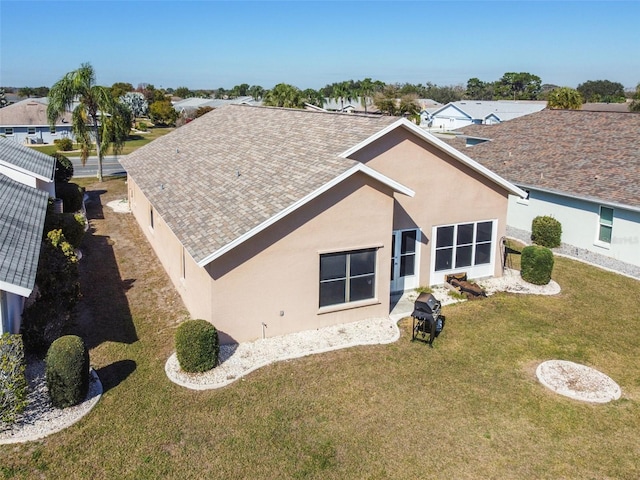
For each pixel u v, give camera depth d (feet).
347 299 51.75
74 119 129.49
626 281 65.05
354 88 395.96
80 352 37.24
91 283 61.93
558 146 91.71
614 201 70.44
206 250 43.52
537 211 84.58
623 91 504.02
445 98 525.34
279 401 39.22
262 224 43.91
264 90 481.87
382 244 51.47
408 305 56.95
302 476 31.89
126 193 119.55
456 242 62.59
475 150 102.78
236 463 32.83
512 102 298.76
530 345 48.70
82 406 37.91
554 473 32.63
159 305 56.13
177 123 314.14
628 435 36.24
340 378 42.42
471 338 49.85
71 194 96.99
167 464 32.58
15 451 33.30
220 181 59.16
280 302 48.24
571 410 38.91
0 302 38.99
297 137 63.62
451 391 41.06
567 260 73.10
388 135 55.77
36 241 48.55
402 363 45.01
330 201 47.91
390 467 32.83
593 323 53.47
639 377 43.68
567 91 206.49
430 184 59.21
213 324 45.98
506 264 71.26
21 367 35.68
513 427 36.91
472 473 32.50
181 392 40.06
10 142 101.81
